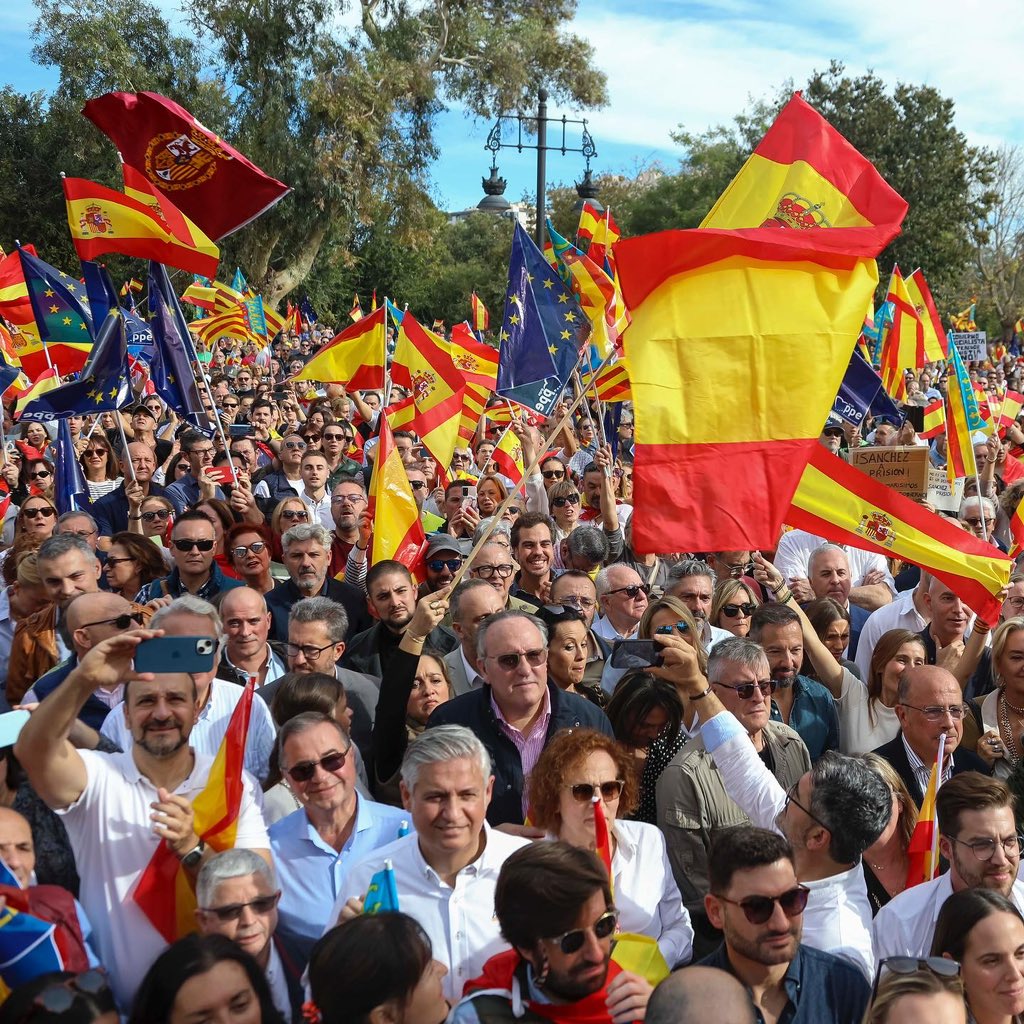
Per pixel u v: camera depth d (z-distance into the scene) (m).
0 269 12.00
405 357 10.29
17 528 8.43
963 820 3.98
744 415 4.79
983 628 6.17
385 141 39.19
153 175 7.48
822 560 7.51
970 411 9.85
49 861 3.78
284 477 11.68
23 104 41.59
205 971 3.04
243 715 3.77
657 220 65.06
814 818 3.91
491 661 4.85
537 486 10.76
